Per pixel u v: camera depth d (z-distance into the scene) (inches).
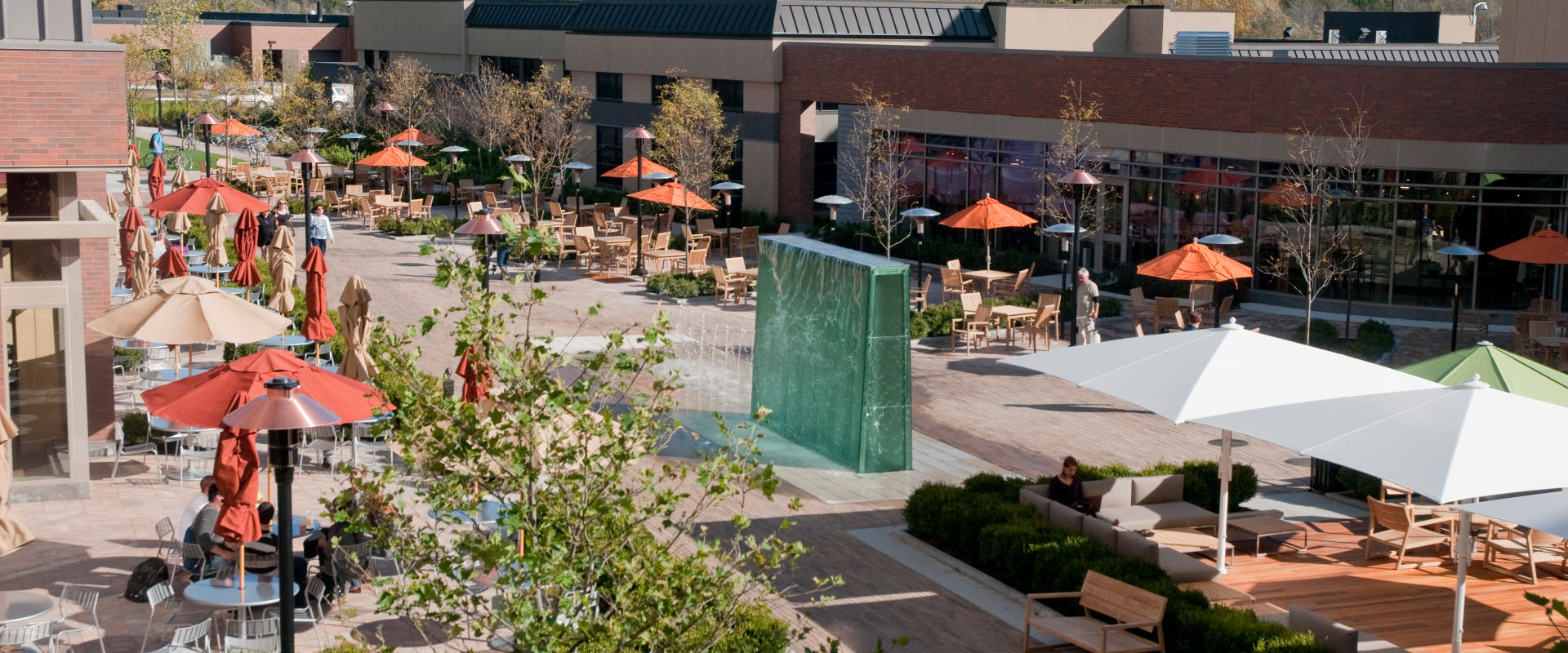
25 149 618.5
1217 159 1274.6
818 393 770.2
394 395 687.7
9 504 622.5
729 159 1665.8
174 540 528.7
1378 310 1211.9
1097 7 1808.6
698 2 1806.1
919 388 940.6
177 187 1455.5
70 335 637.9
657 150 1713.8
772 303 822.5
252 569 484.1
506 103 1937.7
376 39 2672.2
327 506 333.1
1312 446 480.4
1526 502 422.6
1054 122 1396.4
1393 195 1190.9
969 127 1485.0
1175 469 657.0
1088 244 1409.9
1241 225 1270.9
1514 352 999.0
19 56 611.5
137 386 848.3
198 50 2824.8
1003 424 847.7
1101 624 482.6
